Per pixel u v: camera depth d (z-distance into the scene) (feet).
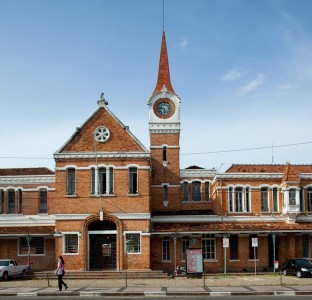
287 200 163.22
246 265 160.25
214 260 160.45
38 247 161.38
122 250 144.05
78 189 145.89
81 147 148.15
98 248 146.30
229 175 169.27
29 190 172.24
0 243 160.76
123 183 146.51
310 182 169.58
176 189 188.24
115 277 135.85
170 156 190.80
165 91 193.98
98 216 144.46
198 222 165.17
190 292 98.02
